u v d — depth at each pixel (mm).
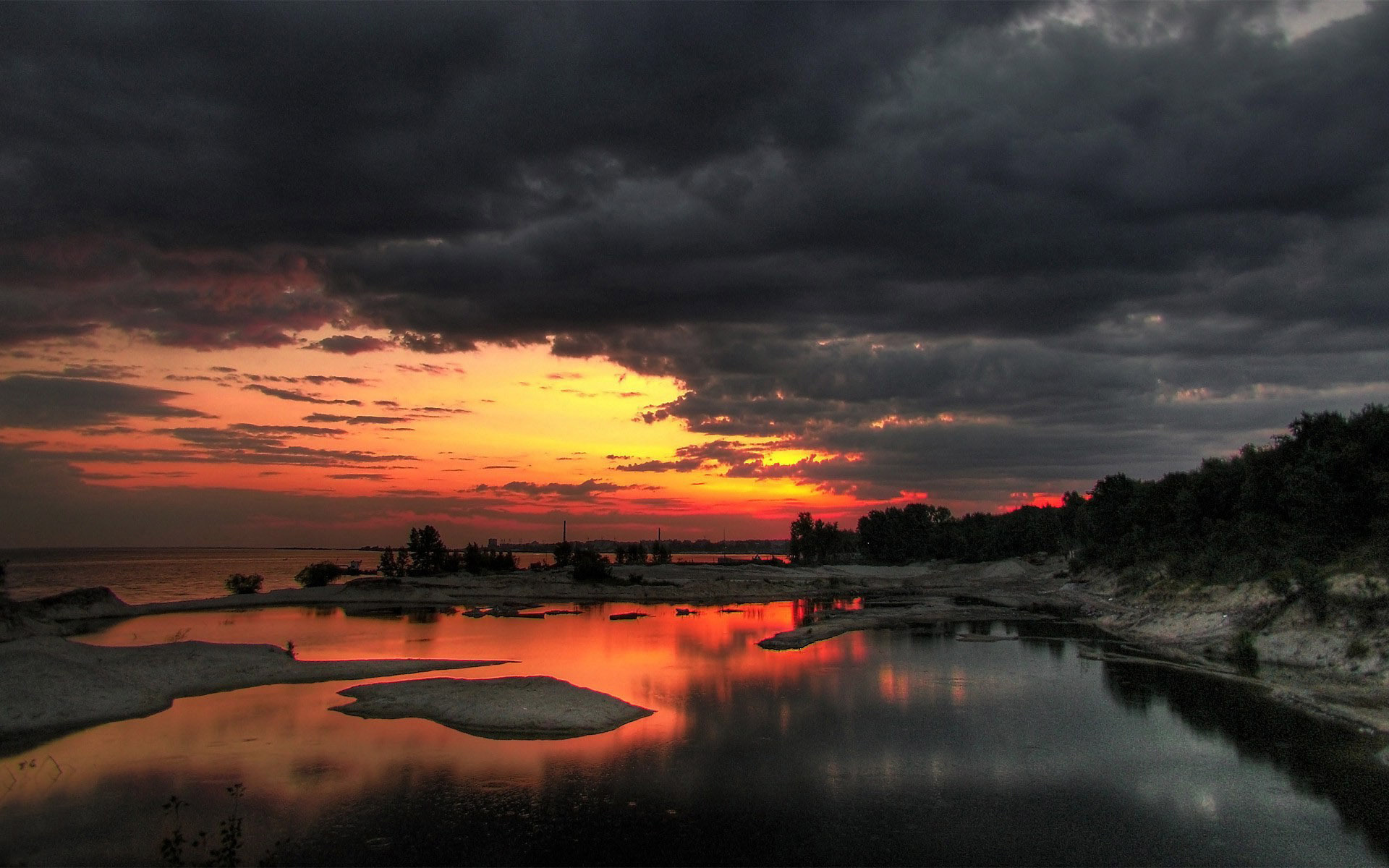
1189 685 47219
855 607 106875
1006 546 189125
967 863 22203
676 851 22984
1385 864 22188
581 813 25969
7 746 33969
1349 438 67125
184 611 104500
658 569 173000
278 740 34844
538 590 133500
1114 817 25703
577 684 47781
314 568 138625
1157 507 108375
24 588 152000
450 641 70625
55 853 22938
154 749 33531
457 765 31109
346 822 25250
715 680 49500
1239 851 23047
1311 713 39438
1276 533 73375
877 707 41375
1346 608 51938
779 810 26234
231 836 21953
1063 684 47594
